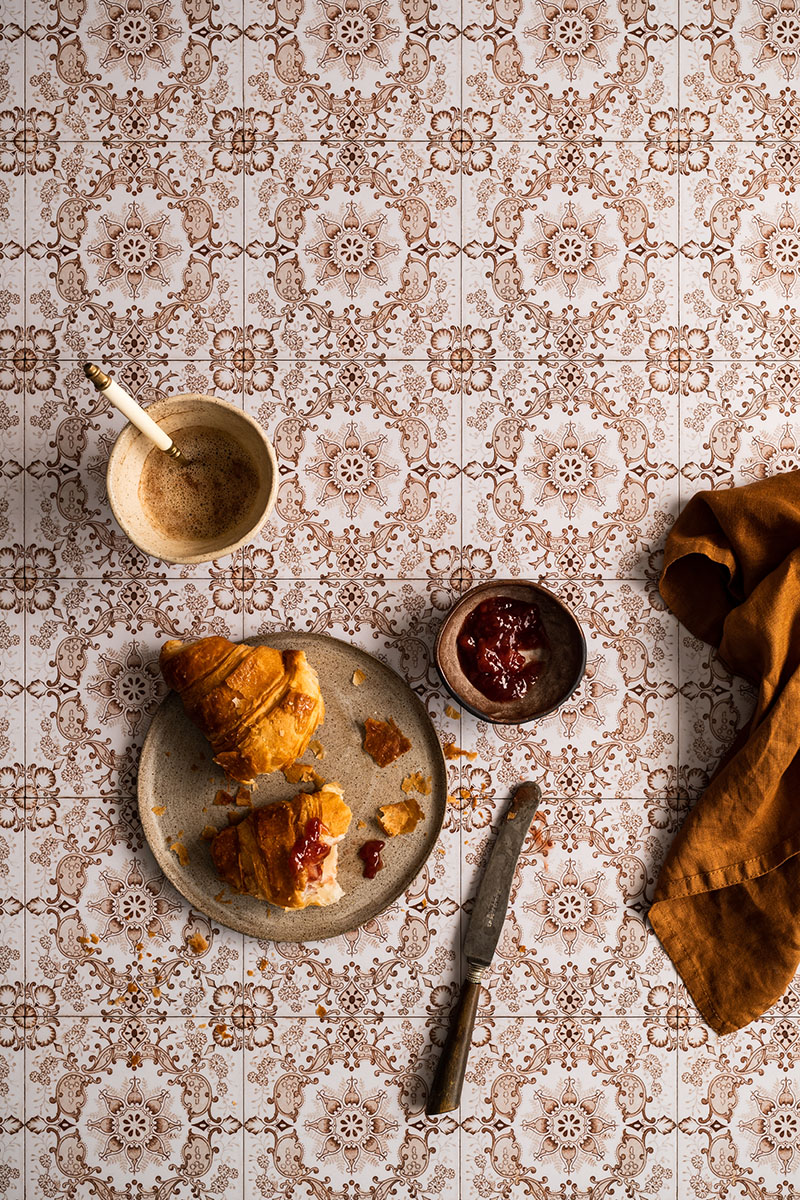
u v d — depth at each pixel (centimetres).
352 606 108
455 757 107
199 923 107
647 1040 107
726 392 109
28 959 107
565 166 108
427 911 107
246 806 106
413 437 108
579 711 108
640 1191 107
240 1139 107
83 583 108
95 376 96
